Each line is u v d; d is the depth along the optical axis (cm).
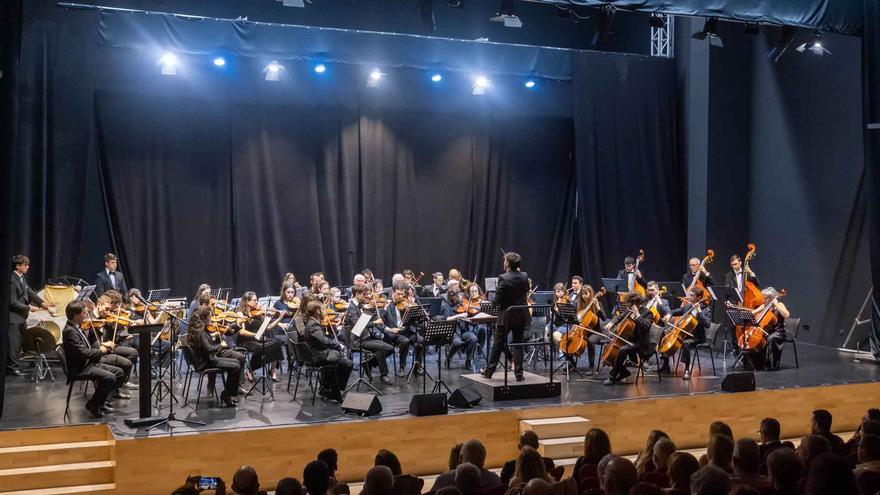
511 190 1873
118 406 1080
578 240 1914
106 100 1553
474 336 1373
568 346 1278
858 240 1602
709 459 644
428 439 1027
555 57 1789
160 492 921
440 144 1809
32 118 1407
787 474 518
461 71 1733
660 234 1873
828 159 1650
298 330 1140
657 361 1304
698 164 1812
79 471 918
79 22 1434
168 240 1609
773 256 1772
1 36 1038
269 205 1673
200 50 1519
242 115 1652
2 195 1027
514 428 1070
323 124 1712
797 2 1362
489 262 1866
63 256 1440
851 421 1252
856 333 1598
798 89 1708
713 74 1783
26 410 1045
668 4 1284
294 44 1576
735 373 1189
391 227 1775
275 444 966
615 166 1842
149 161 1588
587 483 649
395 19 1736
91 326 1128
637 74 1853
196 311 1094
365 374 1316
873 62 1415
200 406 1088
